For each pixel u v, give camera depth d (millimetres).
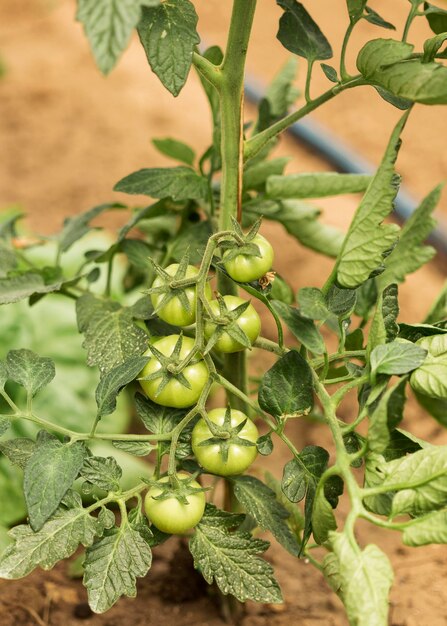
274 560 1186
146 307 994
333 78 926
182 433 931
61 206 1988
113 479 913
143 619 1107
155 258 1099
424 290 1682
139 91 2480
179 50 848
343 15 3146
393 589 1137
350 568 806
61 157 2174
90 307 1002
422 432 1338
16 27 2977
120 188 983
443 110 2465
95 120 2330
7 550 877
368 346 890
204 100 2455
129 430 1332
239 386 1011
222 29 3158
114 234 1815
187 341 917
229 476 949
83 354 1290
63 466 886
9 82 2529
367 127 2396
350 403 1397
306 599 1136
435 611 1107
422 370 875
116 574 884
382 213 867
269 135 960
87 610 1109
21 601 1114
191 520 897
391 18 2982
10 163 2146
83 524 894
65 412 1245
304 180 1076
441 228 1838
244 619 1109
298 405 905
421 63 859
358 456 847
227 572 909
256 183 1126
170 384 903
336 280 890
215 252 953
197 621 1104
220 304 887
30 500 871
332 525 849
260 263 894
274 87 1140
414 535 811
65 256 1448
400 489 825
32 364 937
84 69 2617
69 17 3020
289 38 943
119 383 896
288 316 905
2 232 1180
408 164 2174
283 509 939
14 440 931
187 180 994
